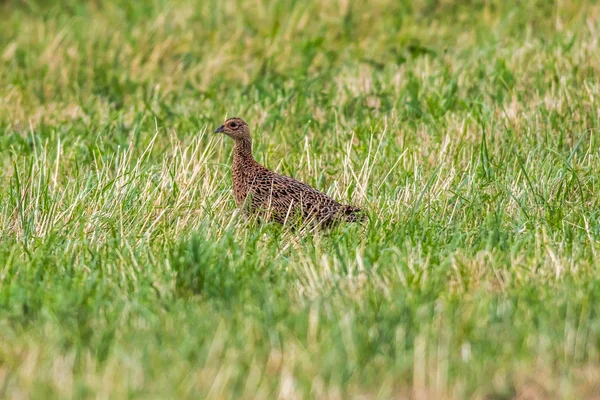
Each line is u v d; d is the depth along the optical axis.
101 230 24.70
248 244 23.47
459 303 19.69
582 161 29.69
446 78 36.59
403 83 37.38
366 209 26.03
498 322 18.83
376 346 17.94
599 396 16.83
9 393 16.72
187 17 47.72
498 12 46.50
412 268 21.55
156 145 32.31
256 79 39.88
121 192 26.23
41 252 22.69
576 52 37.97
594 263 21.92
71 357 17.48
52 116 36.44
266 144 32.06
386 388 16.73
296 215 25.91
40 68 42.31
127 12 49.59
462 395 16.55
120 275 21.59
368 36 45.38
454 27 45.53
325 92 37.47
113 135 33.84
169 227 25.05
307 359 17.25
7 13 52.19
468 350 17.58
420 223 24.91
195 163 28.39
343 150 30.84
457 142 31.27
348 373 16.97
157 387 16.66
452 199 26.69
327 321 18.83
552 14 44.94
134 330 18.66
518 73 36.81
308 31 45.75
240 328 18.61
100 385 16.59
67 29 46.84
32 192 26.44
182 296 20.83
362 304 19.61
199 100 37.72
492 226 24.47
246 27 46.22
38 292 20.44
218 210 26.64
